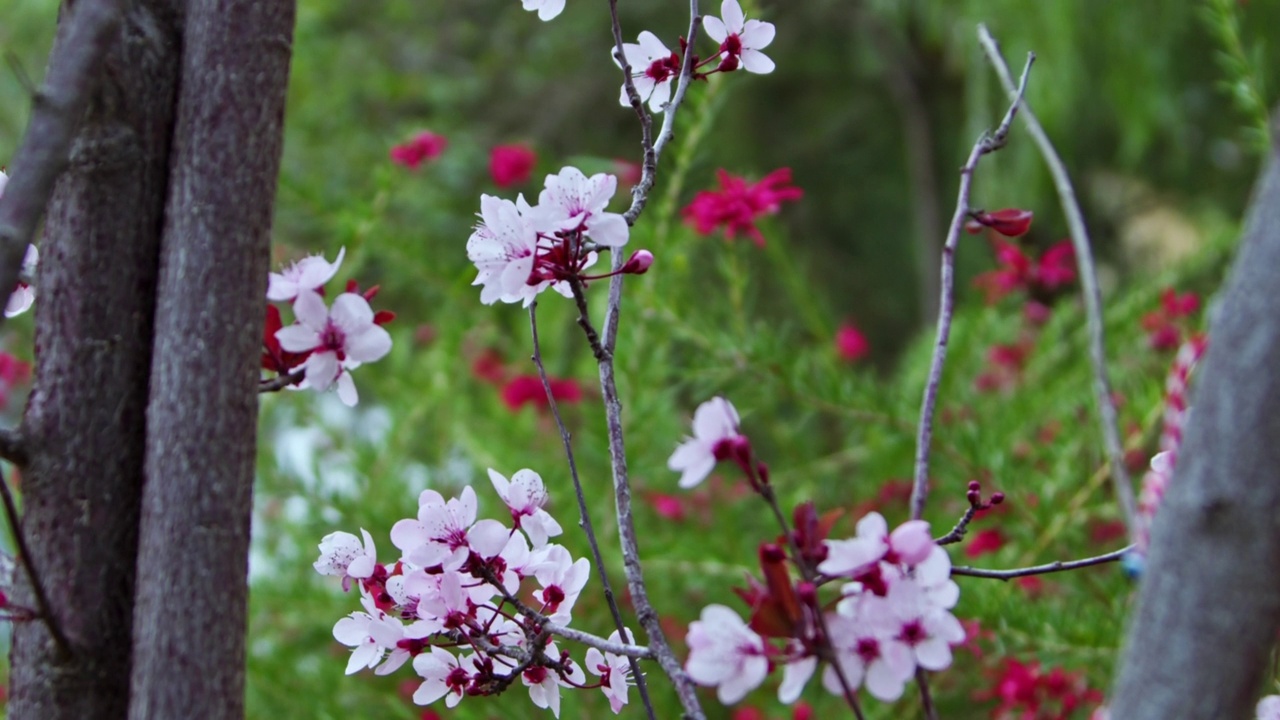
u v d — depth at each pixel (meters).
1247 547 0.53
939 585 0.57
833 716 1.11
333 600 1.17
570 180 0.64
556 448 1.36
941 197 2.95
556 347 1.48
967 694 1.15
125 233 0.62
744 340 1.14
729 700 0.56
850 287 2.88
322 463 1.42
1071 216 0.82
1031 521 1.07
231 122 0.61
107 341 0.62
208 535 0.59
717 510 1.21
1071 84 1.94
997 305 1.38
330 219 1.30
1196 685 0.53
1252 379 0.53
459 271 1.35
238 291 0.60
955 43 2.20
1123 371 1.25
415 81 2.39
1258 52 1.06
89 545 0.61
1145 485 0.84
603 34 2.90
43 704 0.61
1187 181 2.65
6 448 0.61
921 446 0.62
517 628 0.66
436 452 1.43
